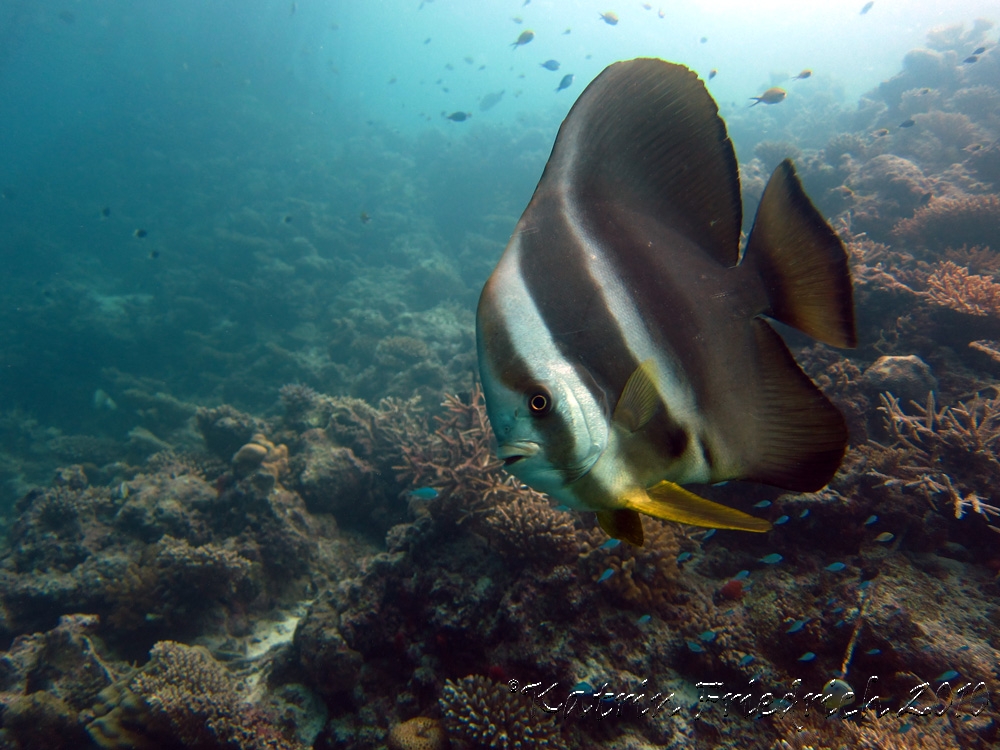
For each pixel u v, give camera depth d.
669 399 0.86
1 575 5.84
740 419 0.88
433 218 23.31
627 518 0.95
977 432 4.15
